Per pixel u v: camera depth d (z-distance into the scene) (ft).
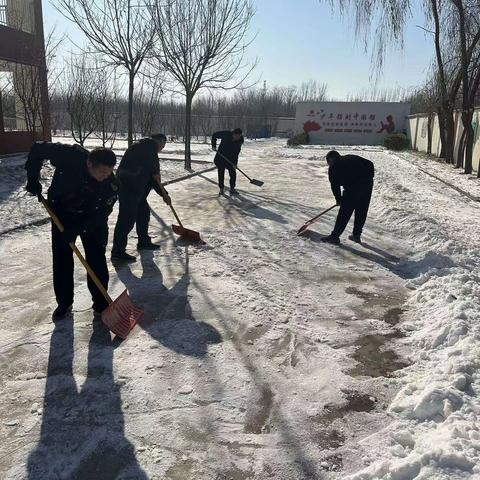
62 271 12.69
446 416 8.99
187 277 16.65
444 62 59.72
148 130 68.13
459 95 66.59
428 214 28.55
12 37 45.42
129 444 8.41
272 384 10.33
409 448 8.42
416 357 11.59
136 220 19.38
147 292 15.24
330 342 12.30
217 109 173.06
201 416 9.21
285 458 8.19
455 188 40.88
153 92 67.56
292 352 11.72
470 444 8.01
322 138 112.98
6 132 48.60
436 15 54.80
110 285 15.80
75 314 13.44
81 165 11.93
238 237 21.99
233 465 8.00
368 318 13.85
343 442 8.61
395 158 71.31
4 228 21.34
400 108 108.78
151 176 19.01
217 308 14.12
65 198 12.08
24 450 8.21
